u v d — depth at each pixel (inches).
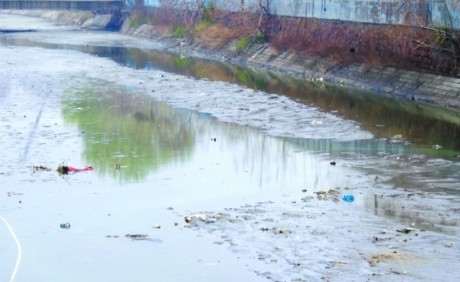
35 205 1060.5
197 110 1806.1
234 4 3093.0
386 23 2187.5
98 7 4274.1
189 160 1325.0
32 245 901.2
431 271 808.3
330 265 828.6
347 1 2380.7
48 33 3956.7
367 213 1009.5
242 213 1016.9
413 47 2030.0
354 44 2310.5
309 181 1181.7
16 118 1668.3
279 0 2795.3
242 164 1294.3
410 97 1939.0
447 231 933.8
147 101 1926.7
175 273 815.7
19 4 4148.6
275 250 877.2
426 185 1148.5
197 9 3351.4
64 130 1557.6
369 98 1958.7
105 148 1411.2
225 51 2972.4
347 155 1350.9
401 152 1369.3
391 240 902.4
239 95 2018.9
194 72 2519.7
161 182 1182.3
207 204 1063.0
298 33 2628.0
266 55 2723.9
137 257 861.2
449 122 1642.5
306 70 2433.6
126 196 1105.4
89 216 1010.7
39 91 2043.6
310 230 941.8
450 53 1918.1
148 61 2842.0
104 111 1779.0
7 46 3255.4
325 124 1628.9
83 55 2979.8
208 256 862.5
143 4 3983.8
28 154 1354.6
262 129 1588.3
